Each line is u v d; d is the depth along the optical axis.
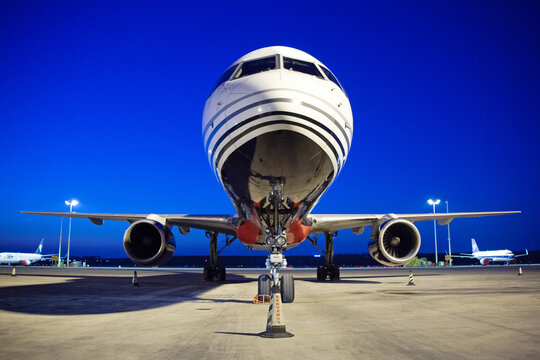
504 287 16.88
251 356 5.11
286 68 9.62
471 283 19.78
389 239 16.28
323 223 17.75
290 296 11.32
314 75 9.77
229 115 9.04
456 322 7.67
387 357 5.02
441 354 5.16
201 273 36.09
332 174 10.14
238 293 14.64
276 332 6.43
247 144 8.75
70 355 5.17
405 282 21.23
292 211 11.11
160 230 13.80
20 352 5.33
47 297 13.02
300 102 8.64
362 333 6.61
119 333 6.66
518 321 7.75
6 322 7.81
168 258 14.40
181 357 5.07
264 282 11.66
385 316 8.56
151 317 8.53
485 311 9.24
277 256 10.72
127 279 24.50
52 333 6.66
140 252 14.72
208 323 7.71
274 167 8.96
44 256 92.62
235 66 10.17
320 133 8.80
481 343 5.79
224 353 5.27
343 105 9.68
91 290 15.94
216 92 9.95
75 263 76.19
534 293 13.87
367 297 12.91
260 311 9.58
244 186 9.92
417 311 9.34
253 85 8.88
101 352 5.33
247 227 13.70
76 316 8.66
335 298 12.66
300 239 15.25
